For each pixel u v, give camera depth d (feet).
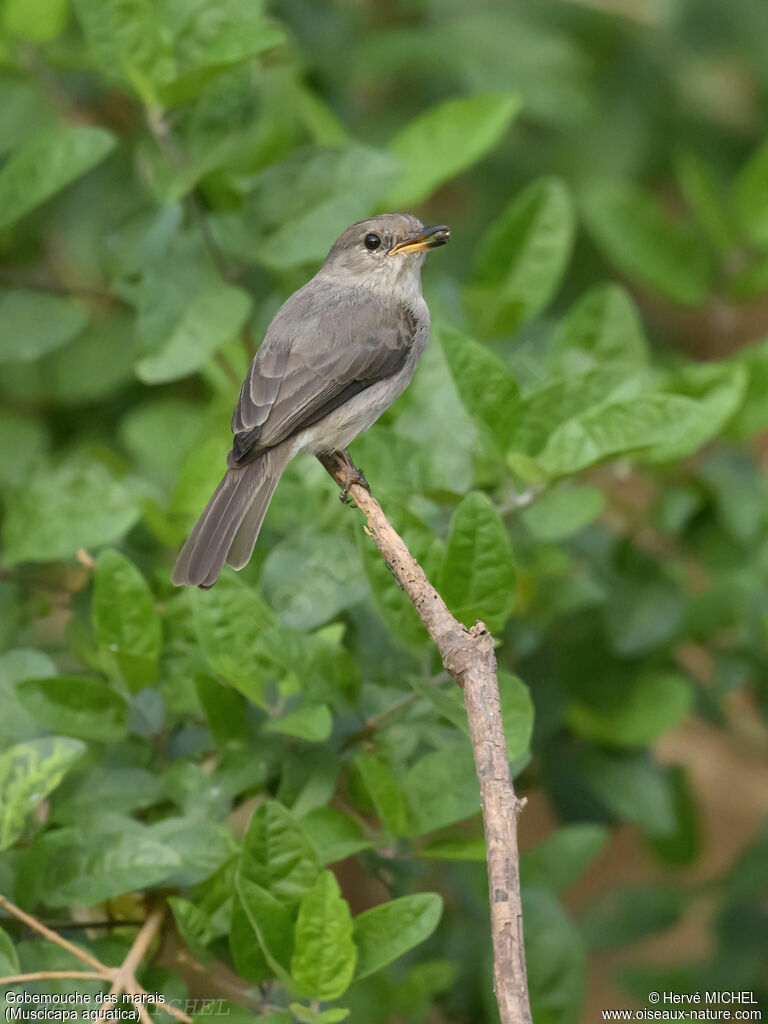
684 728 45.09
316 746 25.88
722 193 47.62
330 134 35.96
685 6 46.50
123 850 23.62
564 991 26.94
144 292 29.99
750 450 36.19
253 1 30.73
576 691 33.27
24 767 23.63
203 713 27.04
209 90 30.96
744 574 34.42
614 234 37.83
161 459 35.60
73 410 39.73
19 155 30.07
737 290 37.83
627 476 33.35
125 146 37.63
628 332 33.01
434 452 29.78
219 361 34.83
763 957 37.37
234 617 25.80
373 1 46.06
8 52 35.99
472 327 34.58
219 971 26.16
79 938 24.36
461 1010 31.40
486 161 47.14
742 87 49.06
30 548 28.71
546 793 34.17
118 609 25.96
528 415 28.14
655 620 32.96
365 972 22.40
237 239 30.58
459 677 20.42
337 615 28.45
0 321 34.12
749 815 46.80
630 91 47.96
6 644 31.32
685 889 37.78
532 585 32.12
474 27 43.93
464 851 25.13
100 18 30.30
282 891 22.68
